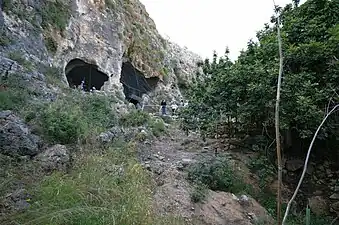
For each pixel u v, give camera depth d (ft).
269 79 26.22
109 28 66.74
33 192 16.90
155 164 25.35
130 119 37.45
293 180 27.96
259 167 27.48
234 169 26.48
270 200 25.02
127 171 20.84
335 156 28.96
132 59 76.13
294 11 33.71
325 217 24.75
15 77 31.81
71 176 18.89
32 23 46.06
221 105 30.22
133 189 18.21
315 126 25.21
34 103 27.99
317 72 28.09
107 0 69.00
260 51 31.01
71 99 34.40
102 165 20.77
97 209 15.26
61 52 51.55
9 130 22.02
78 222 14.21
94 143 25.32
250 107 27.45
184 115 34.09
